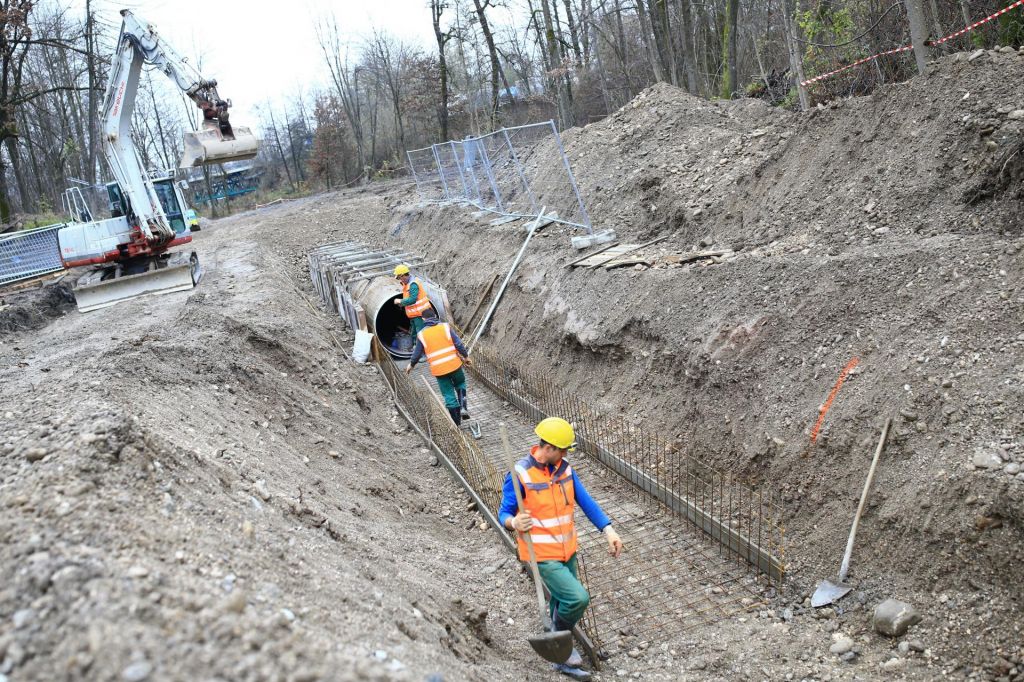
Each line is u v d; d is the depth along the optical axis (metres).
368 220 22.86
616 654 5.13
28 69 35.03
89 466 4.16
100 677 2.54
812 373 6.36
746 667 4.80
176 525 3.93
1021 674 4.16
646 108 14.54
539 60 34.41
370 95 49.47
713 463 7.00
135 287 14.81
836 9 13.23
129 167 14.13
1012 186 6.47
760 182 9.55
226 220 30.47
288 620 3.20
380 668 3.05
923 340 5.72
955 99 7.37
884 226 7.32
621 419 8.38
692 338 7.70
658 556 6.25
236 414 7.30
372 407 10.28
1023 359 5.08
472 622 5.05
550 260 11.66
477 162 17.59
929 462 5.09
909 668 4.48
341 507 6.23
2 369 10.44
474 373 11.89
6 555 3.33
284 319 11.75
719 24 20.78
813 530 5.74
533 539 4.71
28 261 15.74
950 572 4.70
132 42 12.95
